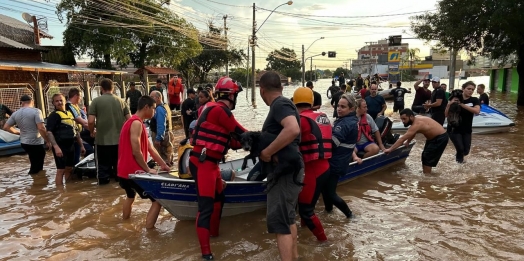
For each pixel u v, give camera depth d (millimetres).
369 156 6730
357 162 6270
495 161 8047
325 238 4219
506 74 37188
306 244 4199
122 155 4738
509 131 12180
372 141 6906
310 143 3855
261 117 18188
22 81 20203
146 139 4867
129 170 4695
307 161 3861
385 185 6457
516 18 17359
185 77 46750
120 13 23359
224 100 3881
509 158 8336
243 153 10031
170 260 3867
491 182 6508
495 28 18781
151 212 4684
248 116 18734
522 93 21578
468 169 7391
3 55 20766
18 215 5254
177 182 4449
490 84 42562
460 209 5246
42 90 14469
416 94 12273
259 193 5039
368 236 4402
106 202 5766
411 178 6848
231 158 9328
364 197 5844
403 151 7641
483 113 11781
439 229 4578
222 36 30641
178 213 4773
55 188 6586
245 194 4930
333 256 3908
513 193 5898
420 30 21672
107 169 6688
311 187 3982
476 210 5195
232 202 4918
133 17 23766
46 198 6008
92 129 6512
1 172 7969
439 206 5383
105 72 21156
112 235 4531
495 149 9352
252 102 27016
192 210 4809
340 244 4188
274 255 3953
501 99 26688
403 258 3861
